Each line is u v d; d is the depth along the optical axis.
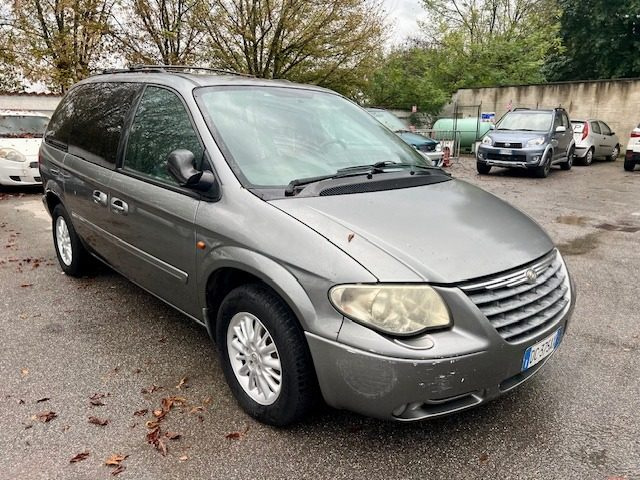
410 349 2.14
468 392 2.26
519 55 25.03
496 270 2.37
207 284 2.91
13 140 9.59
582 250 6.29
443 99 23.48
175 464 2.43
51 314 4.10
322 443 2.58
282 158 3.06
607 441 2.61
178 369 3.28
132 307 4.25
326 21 16.95
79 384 3.10
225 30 16.36
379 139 3.75
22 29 14.50
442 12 29.69
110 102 4.01
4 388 3.04
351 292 2.22
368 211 2.63
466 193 3.20
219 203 2.80
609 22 22.95
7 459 2.44
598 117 20.12
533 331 2.47
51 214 5.11
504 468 2.42
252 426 2.71
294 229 2.46
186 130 3.14
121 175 3.59
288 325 2.45
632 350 3.61
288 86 3.76
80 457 2.46
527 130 13.70
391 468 2.41
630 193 10.82
